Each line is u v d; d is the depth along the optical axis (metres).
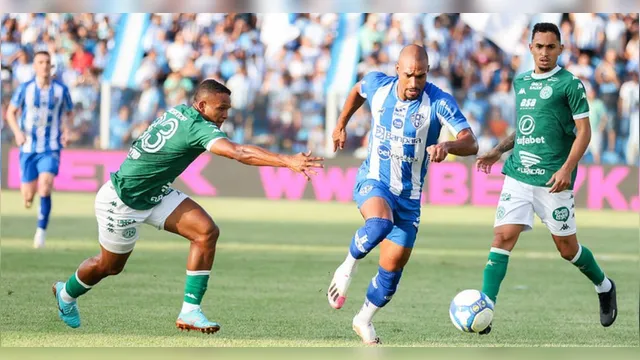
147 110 65.94
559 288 31.28
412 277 33.16
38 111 39.12
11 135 65.25
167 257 36.47
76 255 36.28
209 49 74.06
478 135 65.38
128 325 22.58
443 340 21.83
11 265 33.03
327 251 39.94
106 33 75.06
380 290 21.03
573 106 22.31
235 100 66.69
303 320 24.12
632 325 24.62
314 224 50.81
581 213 60.41
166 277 31.06
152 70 73.56
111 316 23.75
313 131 66.62
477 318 20.84
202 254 20.27
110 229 20.45
